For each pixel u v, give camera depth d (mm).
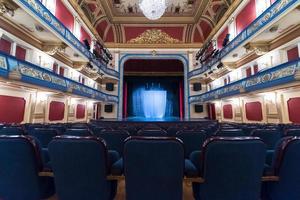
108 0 16172
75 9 13539
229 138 1727
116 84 21266
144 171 1741
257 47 11117
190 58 20969
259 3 11023
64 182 1902
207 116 21000
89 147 1788
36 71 8688
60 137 1842
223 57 14273
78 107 15602
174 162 1712
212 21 17906
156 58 21156
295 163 1791
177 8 17500
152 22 19266
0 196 2051
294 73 7500
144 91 27031
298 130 3600
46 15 9320
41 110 11055
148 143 1694
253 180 1771
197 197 2035
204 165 1768
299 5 7395
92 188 1884
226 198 1792
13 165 1951
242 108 14008
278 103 10438
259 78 9992
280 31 9781
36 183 2000
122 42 21078
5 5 7113
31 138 1946
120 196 2656
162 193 1770
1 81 7461
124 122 9250
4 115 8594
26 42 9953
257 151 1712
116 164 2029
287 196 1866
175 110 26641
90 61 15367
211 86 20297
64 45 11469
